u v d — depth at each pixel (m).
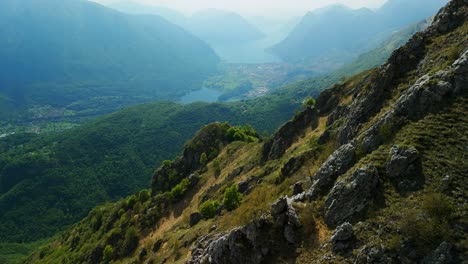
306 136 82.31
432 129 31.59
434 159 28.89
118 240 107.69
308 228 30.81
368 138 36.22
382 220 26.80
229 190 67.88
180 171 145.38
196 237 60.31
